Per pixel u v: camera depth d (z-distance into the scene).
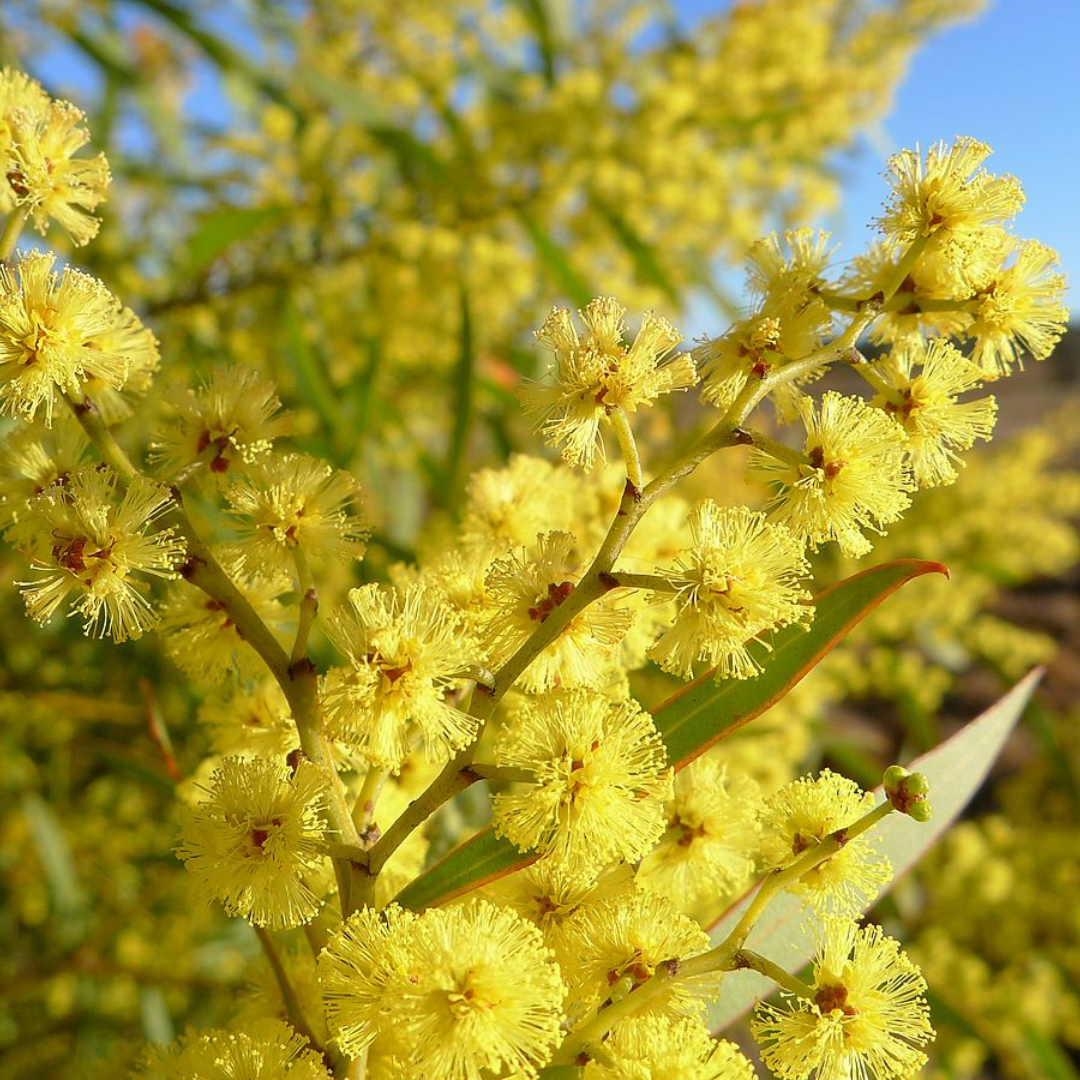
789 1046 0.08
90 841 0.25
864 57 0.26
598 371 0.08
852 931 0.08
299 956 0.10
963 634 0.34
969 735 0.11
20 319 0.08
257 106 0.24
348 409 0.24
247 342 0.23
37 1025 0.24
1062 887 0.30
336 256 0.23
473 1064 0.07
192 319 0.23
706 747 0.09
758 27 0.24
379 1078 0.08
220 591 0.08
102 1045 0.24
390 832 0.08
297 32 0.23
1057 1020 0.28
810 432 0.08
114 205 0.23
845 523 0.08
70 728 0.25
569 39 0.24
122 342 0.09
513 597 0.08
